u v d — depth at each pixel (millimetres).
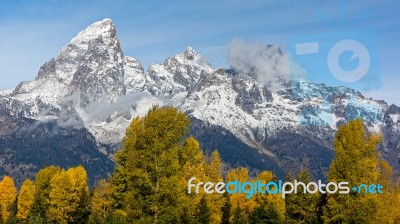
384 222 48531
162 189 40531
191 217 45188
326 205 46750
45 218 78812
